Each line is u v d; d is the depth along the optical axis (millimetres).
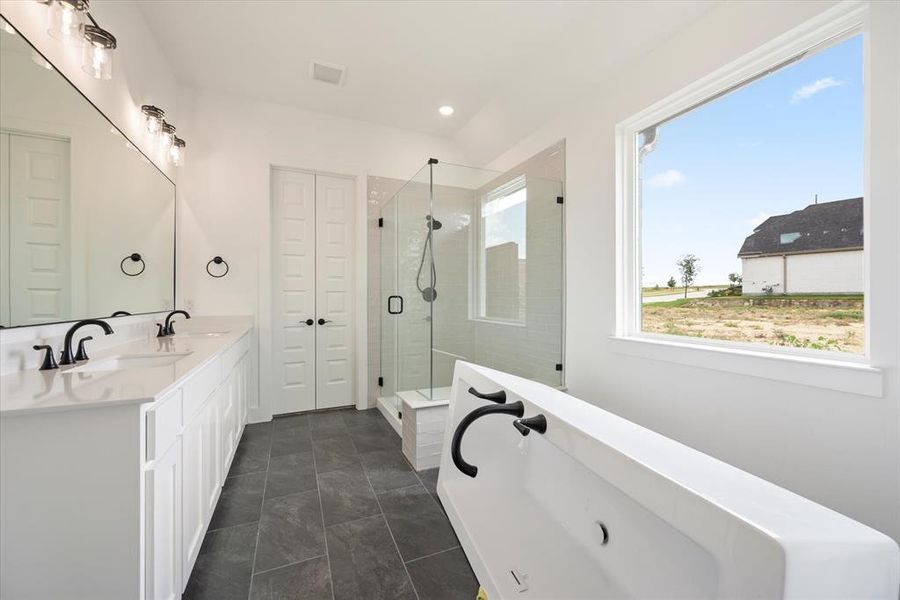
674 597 716
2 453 872
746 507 534
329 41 2371
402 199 3102
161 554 1044
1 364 1171
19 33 1208
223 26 2240
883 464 1195
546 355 2760
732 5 1616
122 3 1927
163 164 2496
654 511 627
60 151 1430
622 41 2072
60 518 902
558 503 1135
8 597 882
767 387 1499
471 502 1421
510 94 2926
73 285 1518
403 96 3057
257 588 1332
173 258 2672
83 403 904
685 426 1824
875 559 491
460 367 1685
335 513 1796
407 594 1318
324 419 3211
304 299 3418
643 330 2186
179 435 1198
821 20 1352
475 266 2992
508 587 976
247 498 1924
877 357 1208
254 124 3107
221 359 1866
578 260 2518
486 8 2082
